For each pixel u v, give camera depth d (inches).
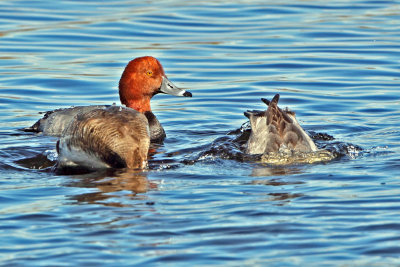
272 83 736.3
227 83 739.4
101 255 313.7
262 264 302.2
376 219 350.9
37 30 924.6
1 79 742.5
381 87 715.4
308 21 976.3
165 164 483.8
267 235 333.1
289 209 368.2
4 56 815.1
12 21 967.6
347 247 318.0
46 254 315.6
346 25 953.5
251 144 511.2
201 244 324.2
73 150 467.5
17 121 627.8
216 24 967.0
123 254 314.7
